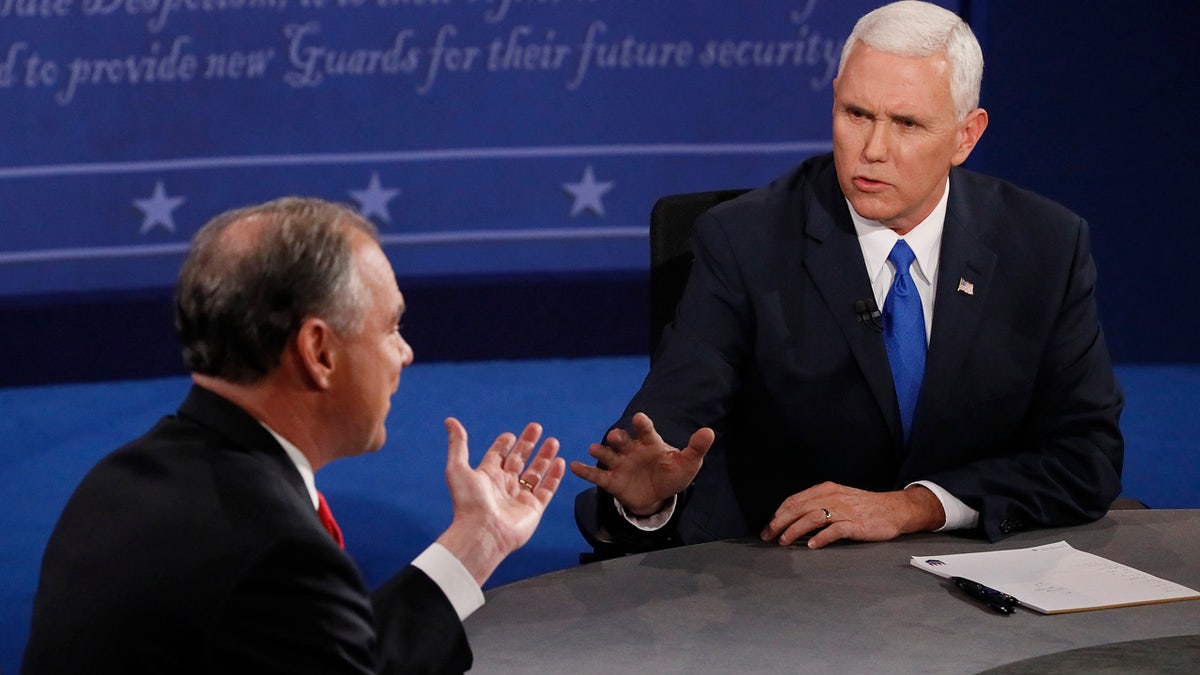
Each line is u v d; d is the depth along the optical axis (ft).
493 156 63.52
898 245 26.14
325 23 60.80
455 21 61.72
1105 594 20.35
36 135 59.77
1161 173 65.46
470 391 61.98
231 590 13.82
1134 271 66.49
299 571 14.15
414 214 63.67
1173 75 64.34
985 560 21.94
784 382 26.32
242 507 14.44
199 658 13.80
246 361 15.23
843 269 26.20
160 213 61.77
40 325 62.08
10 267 61.00
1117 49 63.98
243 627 13.82
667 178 64.49
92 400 61.00
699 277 27.27
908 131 24.27
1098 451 25.44
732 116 63.98
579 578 21.30
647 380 26.58
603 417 58.70
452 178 63.52
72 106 59.77
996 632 19.04
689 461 22.59
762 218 27.20
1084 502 24.41
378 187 63.00
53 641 14.20
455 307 65.46
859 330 25.98
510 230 64.59
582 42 62.59
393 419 58.54
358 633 14.52
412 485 51.52
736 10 62.80
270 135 61.62
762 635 18.98
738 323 26.81
